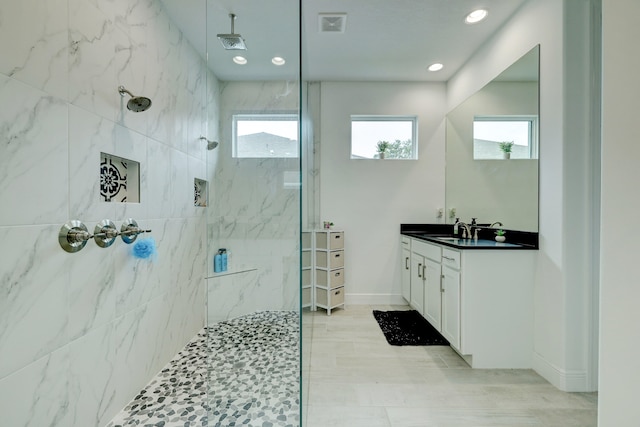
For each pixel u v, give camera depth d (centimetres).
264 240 259
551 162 184
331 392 174
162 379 189
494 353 201
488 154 257
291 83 241
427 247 264
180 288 229
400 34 247
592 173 172
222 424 146
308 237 279
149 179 189
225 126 264
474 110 280
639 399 88
